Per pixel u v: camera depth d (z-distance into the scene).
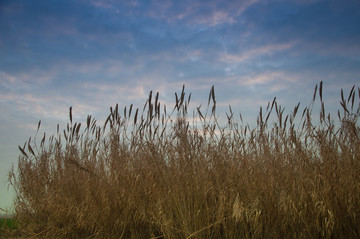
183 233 3.66
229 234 3.55
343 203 3.47
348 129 3.83
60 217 4.84
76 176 5.08
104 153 4.78
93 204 4.24
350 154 3.75
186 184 3.79
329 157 3.71
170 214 3.82
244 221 3.59
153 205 4.06
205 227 3.50
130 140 4.64
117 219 4.06
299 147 3.86
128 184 4.20
